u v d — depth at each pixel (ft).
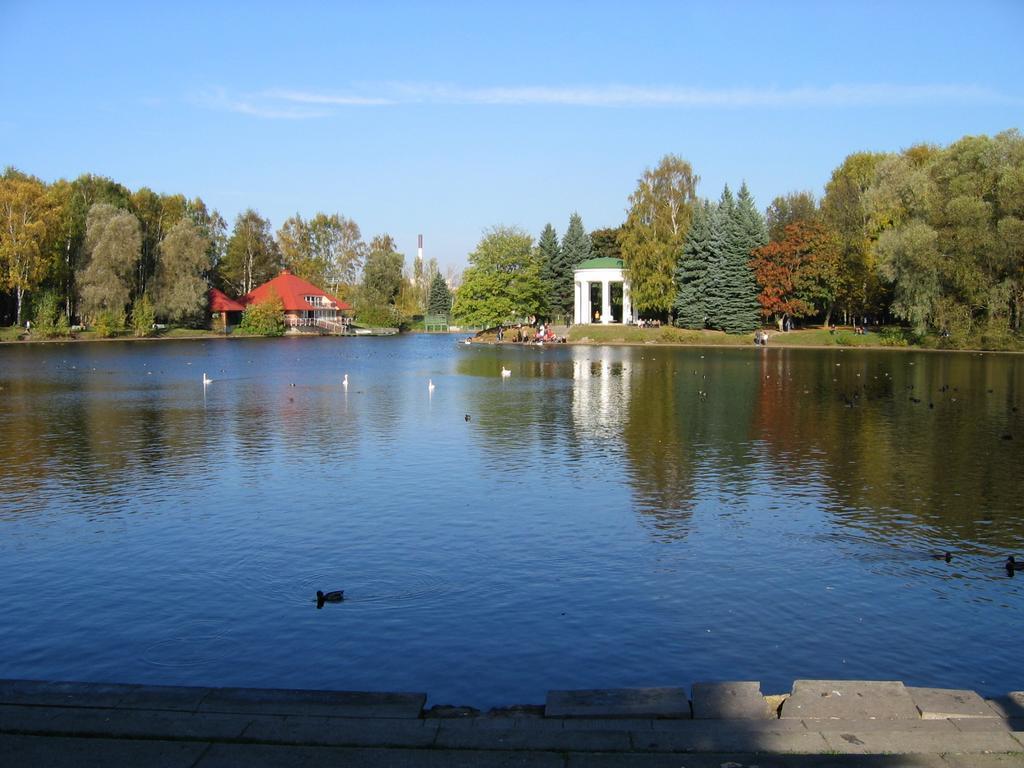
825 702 30.81
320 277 616.80
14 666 44.06
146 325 405.59
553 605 52.60
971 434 117.50
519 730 28.76
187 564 60.64
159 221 450.71
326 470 93.25
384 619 50.29
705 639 47.50
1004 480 87.71
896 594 54.70
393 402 157.58
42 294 378.32
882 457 100.68
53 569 59.67
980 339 281.74
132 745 27.35
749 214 378.53
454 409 146.72
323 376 217.36
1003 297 272.51
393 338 477.36
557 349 342.85
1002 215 268.62
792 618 50.65
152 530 69.36
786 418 134.21
